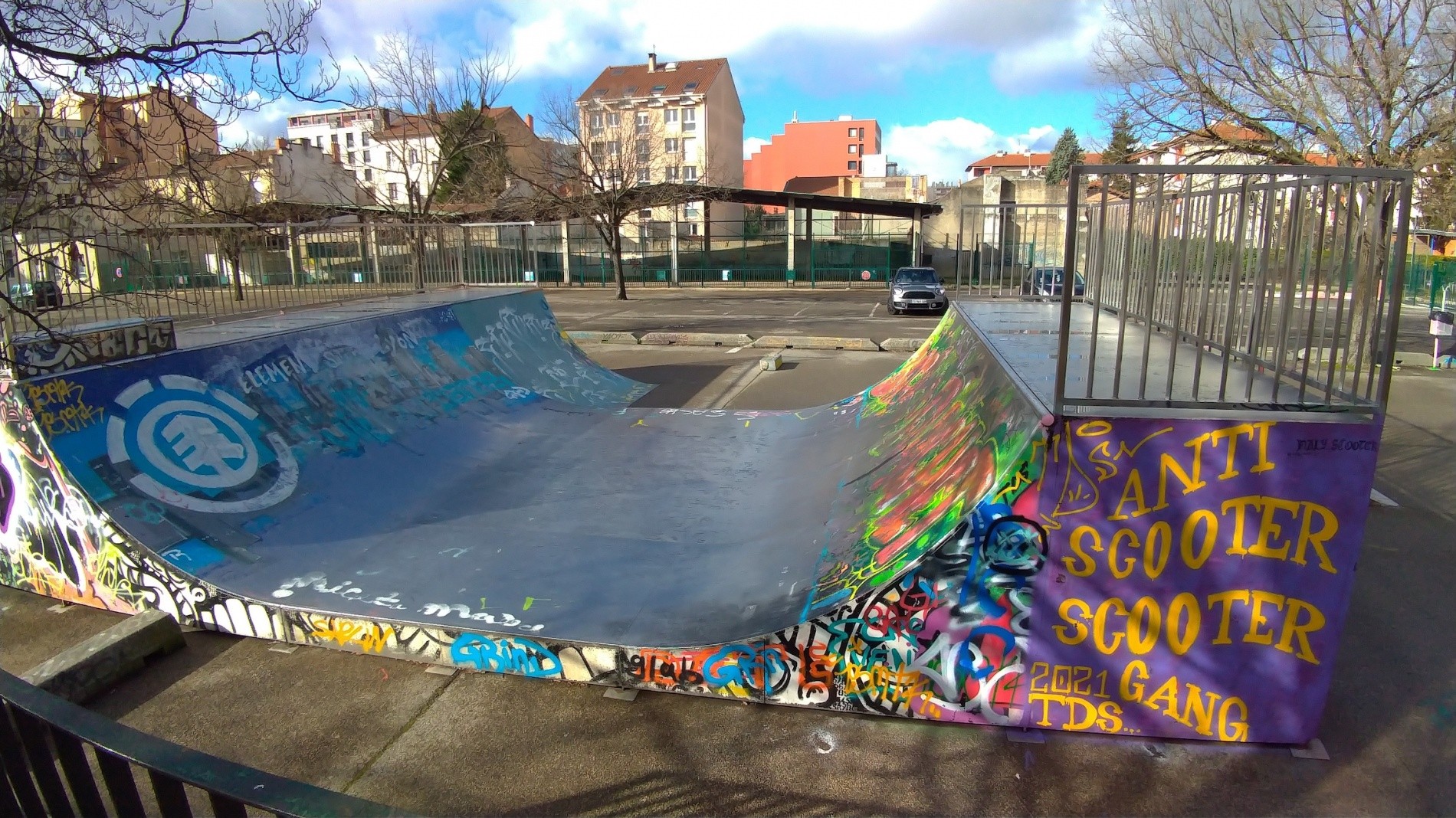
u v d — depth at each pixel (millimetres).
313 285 9062
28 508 4062
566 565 4180
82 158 4148
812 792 2643
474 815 2564
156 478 4219
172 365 4789
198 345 5145
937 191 44594
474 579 3982
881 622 2965
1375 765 2770
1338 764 2775
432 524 4777
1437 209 14883
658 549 4422
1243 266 3928
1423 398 8992
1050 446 2736
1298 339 3133
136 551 3818
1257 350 3480
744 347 13961
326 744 2926
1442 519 5242
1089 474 2727
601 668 3248
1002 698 2920
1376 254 2543
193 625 3793
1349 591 2703
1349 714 3084
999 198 35750
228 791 1326
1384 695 3223
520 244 11531
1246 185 2639
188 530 4051
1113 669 2842
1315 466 2631
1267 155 11477
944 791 2639
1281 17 10297
